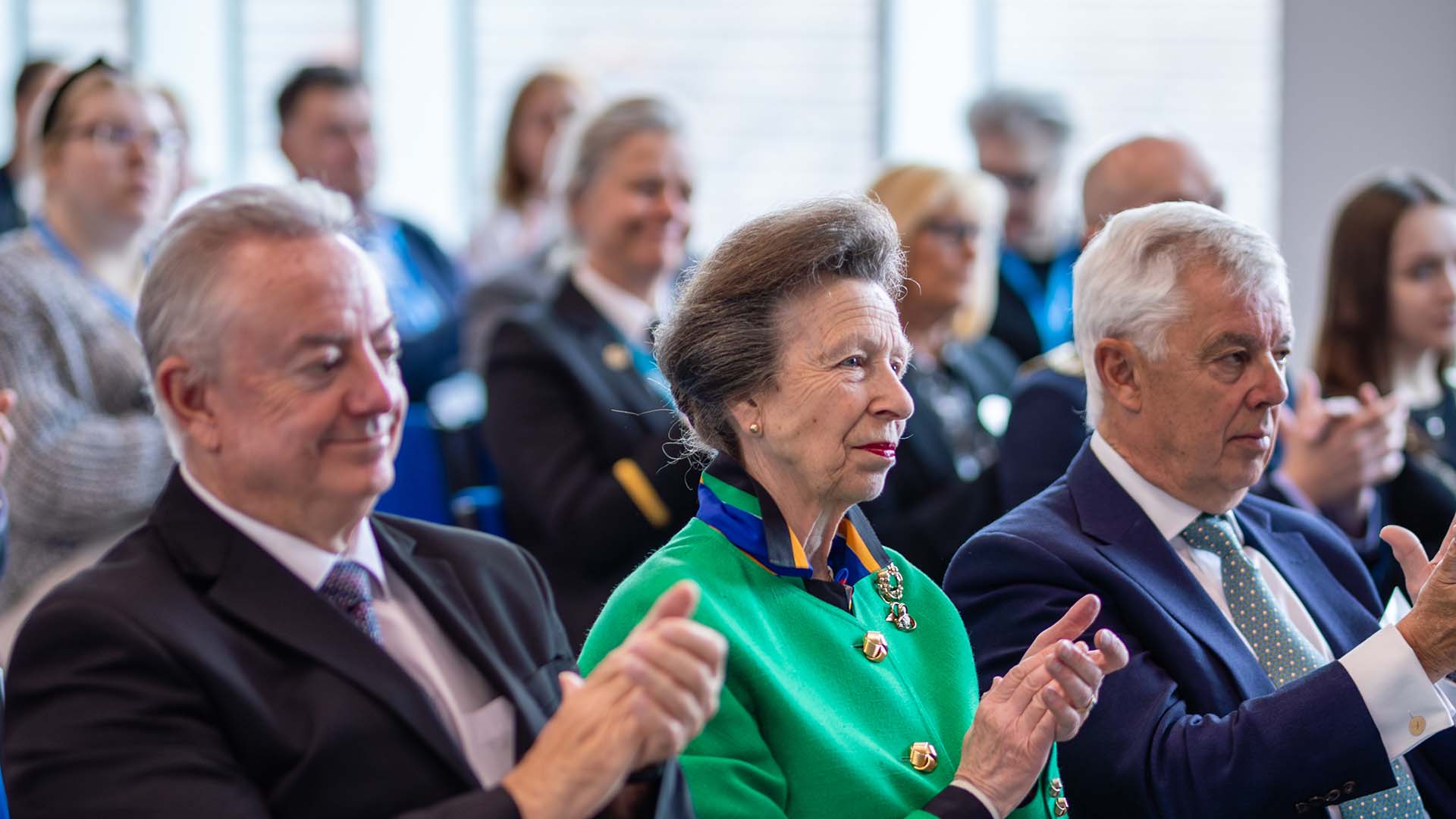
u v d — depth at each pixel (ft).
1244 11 23.22
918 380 14.28
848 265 7.66
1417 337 13.53
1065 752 8.25
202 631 6.09
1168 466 8.79
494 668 6.69
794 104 24.64
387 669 6.27
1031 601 8.57
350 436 6.30
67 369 13.12
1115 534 8.75
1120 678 8.27
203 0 25.64
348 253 6.43
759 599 7.67
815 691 7.58
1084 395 11.67
